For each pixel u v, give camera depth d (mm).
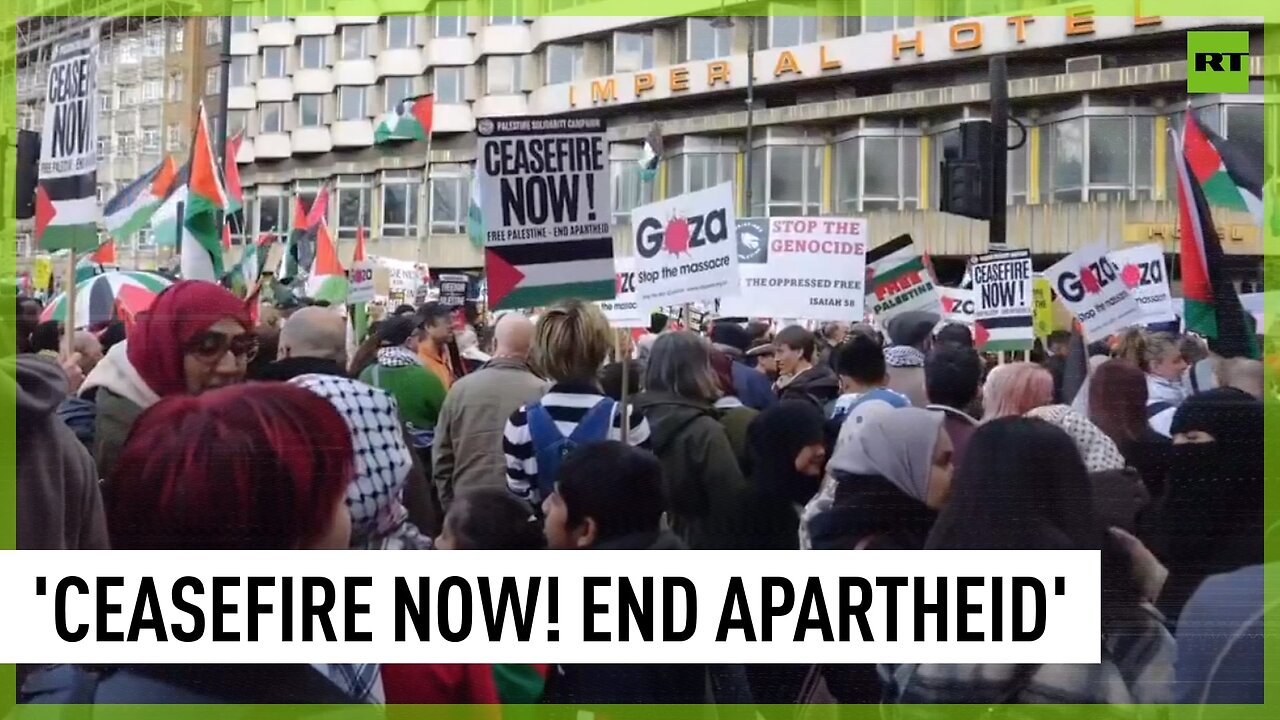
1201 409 3383
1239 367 3527
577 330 3816
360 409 3348
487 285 3918
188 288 3334
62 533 3232
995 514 3361
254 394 3285
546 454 3766
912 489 3400
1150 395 3430
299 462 3275
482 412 3865
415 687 3303
